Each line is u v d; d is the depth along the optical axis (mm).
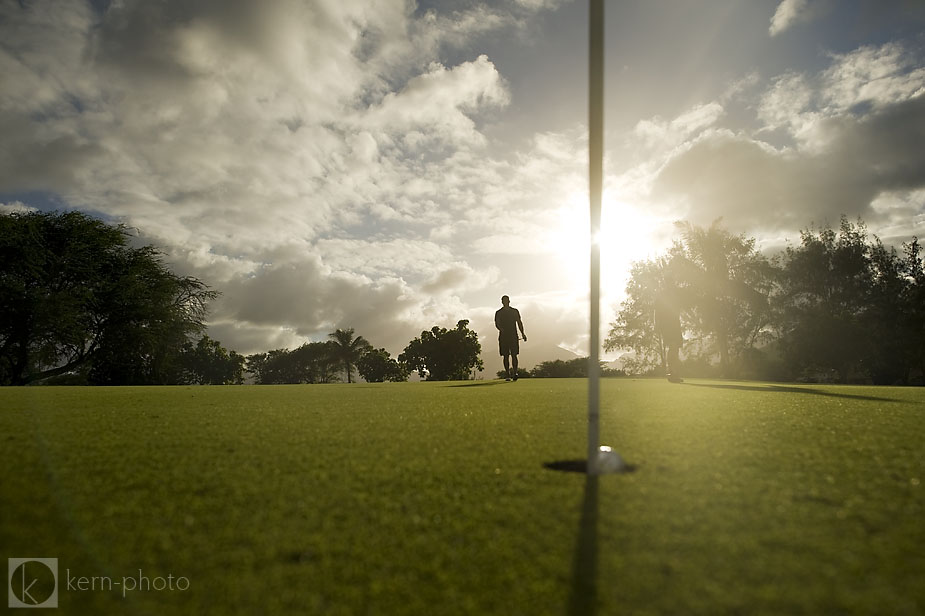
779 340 40094
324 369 116250
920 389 10523
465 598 1431
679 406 5621
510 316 14508
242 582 1529
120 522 1985
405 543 1777
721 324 41250
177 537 1845
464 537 1817
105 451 3221
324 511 2092
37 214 38875
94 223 40594
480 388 9852
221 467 2799
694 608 1364
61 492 2338
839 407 5570
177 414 5188
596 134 2945
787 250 41062
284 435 3803
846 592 1415
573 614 1351
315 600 1431
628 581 1500
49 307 35656
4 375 40406
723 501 2148
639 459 2900
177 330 43750
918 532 1797
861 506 2066
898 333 35219
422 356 83500
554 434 3756
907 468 2641
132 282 40969
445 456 3031
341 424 4371
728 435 3633
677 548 1705
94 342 40531
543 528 1886
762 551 1669
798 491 2273
